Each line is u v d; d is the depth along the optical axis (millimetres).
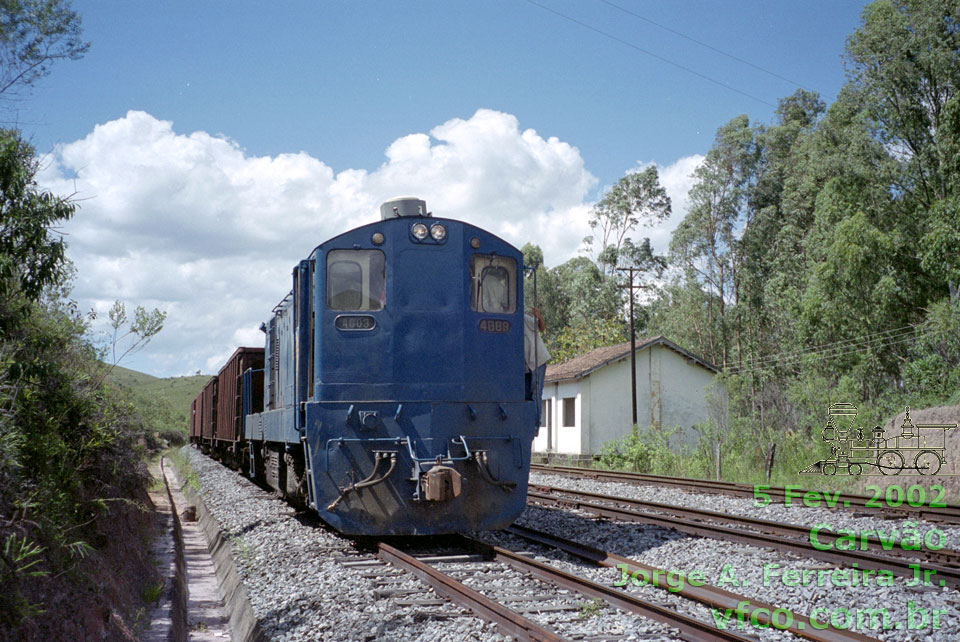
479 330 10062
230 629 7531
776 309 43812
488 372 10023
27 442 6441
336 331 9742
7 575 4484
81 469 8156
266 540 10336
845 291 30812
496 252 10375
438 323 9867
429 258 10000
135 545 9102
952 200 27719
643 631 5723
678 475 23328
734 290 50594
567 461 31969
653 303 61562
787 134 49750
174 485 24719
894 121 32781
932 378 25906
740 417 24875
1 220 6898
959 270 27125
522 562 8203
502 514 9766
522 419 10141
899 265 31016
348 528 9328
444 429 9625
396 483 9430
